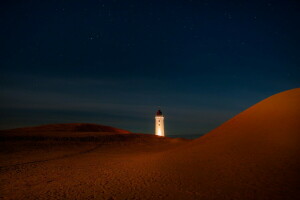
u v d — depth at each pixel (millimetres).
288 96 12945
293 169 7438
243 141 10789
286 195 6039
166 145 22250
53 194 7332
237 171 8062
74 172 10461
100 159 14023
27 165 12375
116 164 11883
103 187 7832
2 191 7809
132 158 13695
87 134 25391
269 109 12578
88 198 6836
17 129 29484
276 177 7145
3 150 17266
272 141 9781
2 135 22188
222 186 7035
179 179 8055
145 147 20828
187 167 9383
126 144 22594
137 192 7109
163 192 6961
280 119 11188
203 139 13938
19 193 7555
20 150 17609
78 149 19047
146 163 11195
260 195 6184
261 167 8023
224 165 8867
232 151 10180
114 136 25188
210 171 8500
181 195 6637
